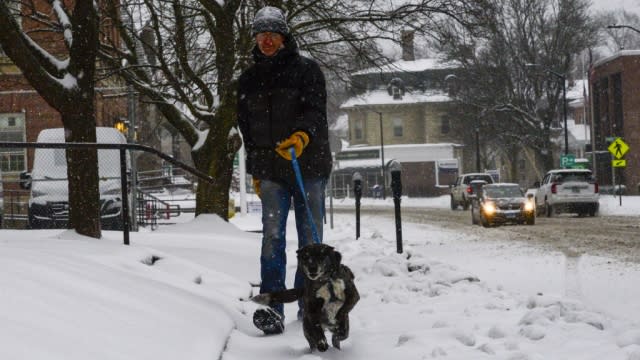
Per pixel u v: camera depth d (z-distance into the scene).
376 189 78.19
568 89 77.94
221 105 17.69
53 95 9.53
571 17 51.50
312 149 6.53
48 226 16.89
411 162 83.88
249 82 6.64
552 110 54.06
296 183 6.58
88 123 9.70
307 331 5.39
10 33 9.27
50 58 10.48
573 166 49.41
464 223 29.27
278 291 5.94
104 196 16.44
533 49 52.03
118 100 32.28
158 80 20.70
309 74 6.56
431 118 84.94
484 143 69.88
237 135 17.86
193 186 35.31
